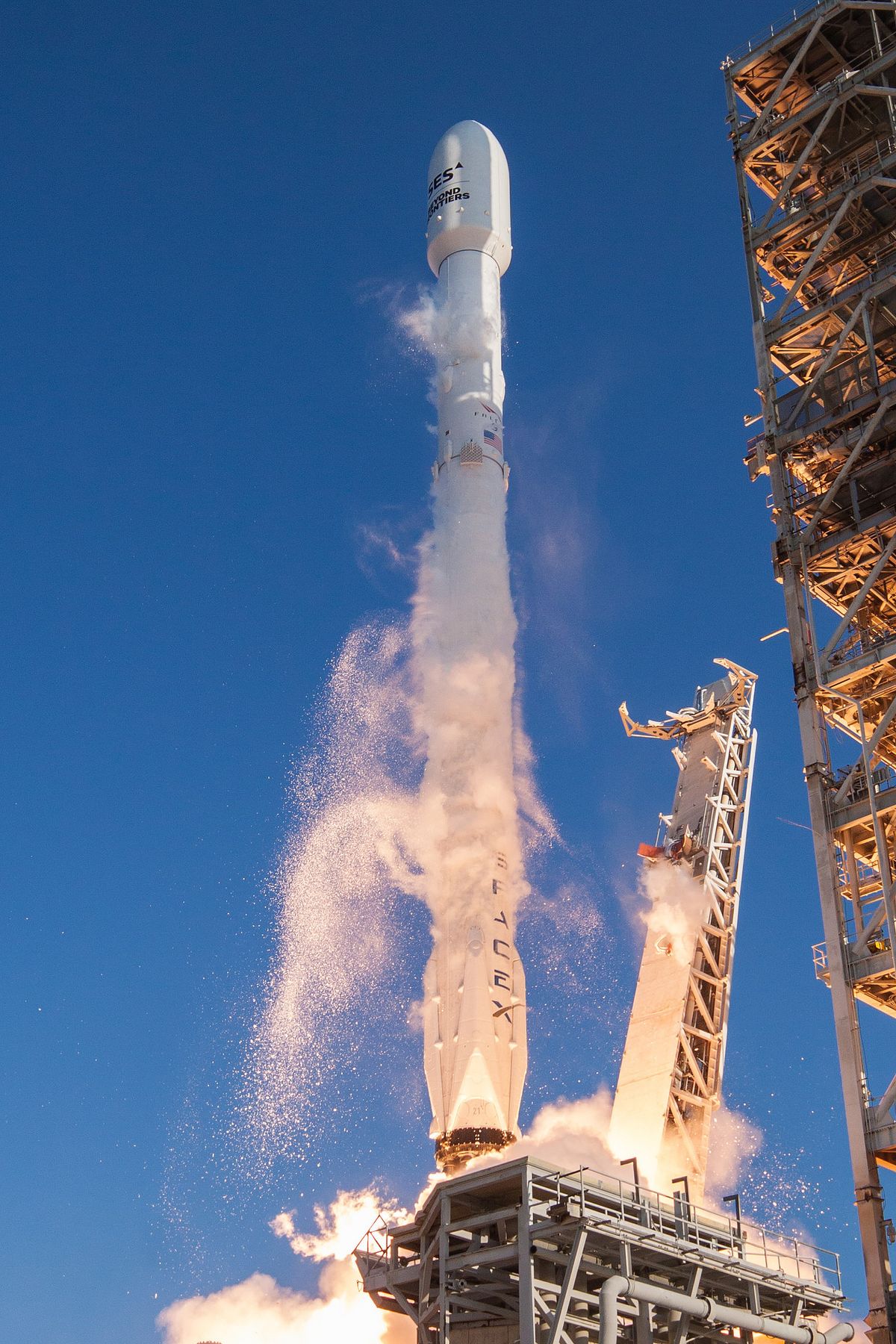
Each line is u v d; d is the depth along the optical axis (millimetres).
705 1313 34531
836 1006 39938
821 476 48125
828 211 50188
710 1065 55281
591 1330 34656
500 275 61812
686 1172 52500
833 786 43125
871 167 48906
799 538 45938
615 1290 32438
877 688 43688
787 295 49250
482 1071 46906
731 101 53562
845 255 50375
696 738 64125
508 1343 35781
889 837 44188
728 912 58406
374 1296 37969
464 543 55344
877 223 50531
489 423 57750
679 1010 55281
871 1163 37875
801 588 45500
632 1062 55250
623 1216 34438
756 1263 38438
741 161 52531
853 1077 38969
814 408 47781
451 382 58375
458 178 61594
